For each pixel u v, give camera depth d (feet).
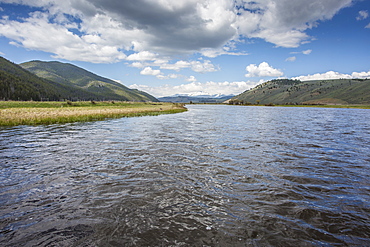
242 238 18.06
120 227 19.31
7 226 19.38
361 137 72.33
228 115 202.69
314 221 20.85
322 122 131.75
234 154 46.96
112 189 27.66
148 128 93.25
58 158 42.88
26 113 148.46
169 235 18.26
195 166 37.88
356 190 28.45
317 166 38.88
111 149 51.31
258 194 26.71
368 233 19.08
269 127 100.83
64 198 25.05
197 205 23.63
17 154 46.06
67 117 130.93
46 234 18.25
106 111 190.29
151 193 26.48
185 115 194.80
